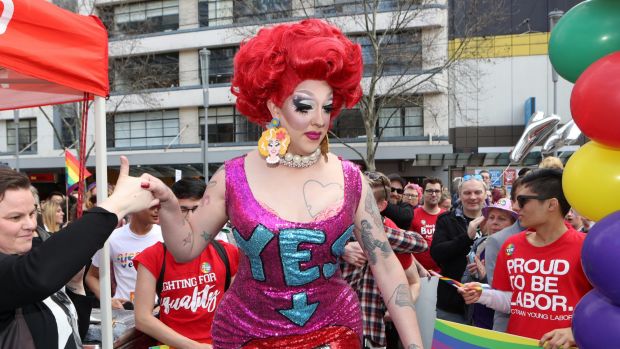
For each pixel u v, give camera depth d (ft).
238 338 5.34
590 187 6.28
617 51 6.07
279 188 5.28
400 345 11.10
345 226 5.32
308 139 5.30
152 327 8.31
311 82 5.22
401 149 59.21
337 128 62.54
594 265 5.64
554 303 7.95
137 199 5.36
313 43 5.09
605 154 6.27
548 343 7.36
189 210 9.10
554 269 8.01
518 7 66.69
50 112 71.61
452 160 58.13
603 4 6.52
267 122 5.84
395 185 19.56
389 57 48.57
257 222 5.10
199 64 68.23
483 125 67.10
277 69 5.15
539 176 8.25
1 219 5.69
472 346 8.09
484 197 14.07
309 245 5.12
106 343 8.52
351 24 53.31
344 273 9.99
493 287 9.07
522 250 8.51
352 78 5.32
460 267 13.02
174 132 68.90
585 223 12.66
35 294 4.78
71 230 4.95
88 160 64.75
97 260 11.64
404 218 13.75
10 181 5.76
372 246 5.72
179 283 8.69
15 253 5.82
